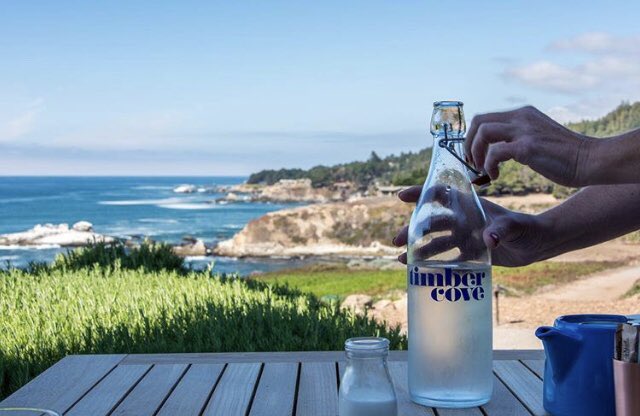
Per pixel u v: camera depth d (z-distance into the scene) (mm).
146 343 3758
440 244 1405
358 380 1199
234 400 1515
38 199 115438
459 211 1409
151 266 6910
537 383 1599
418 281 1390
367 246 40281
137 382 1651
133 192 147250
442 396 1382
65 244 50875
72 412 1444
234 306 4453
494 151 1307
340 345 3846
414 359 1406
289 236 41719
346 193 96562
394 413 1198
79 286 5543
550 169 1299
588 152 1283
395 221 41281
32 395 1555
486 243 1364
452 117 1417
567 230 1631
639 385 1189
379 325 4504
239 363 1809
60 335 3898
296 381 1649
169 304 4672
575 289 15922
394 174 88375
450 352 1375
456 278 1372
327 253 40188
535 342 8992
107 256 7039
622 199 1634
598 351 1329
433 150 1441
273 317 4230
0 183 198500
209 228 65625
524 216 1610
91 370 1748
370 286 16688
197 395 1549
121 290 5398
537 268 19844
